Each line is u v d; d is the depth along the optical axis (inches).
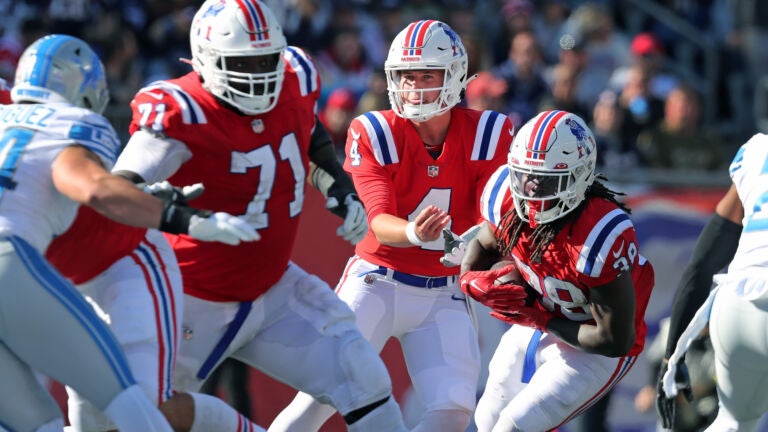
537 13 1365.7
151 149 506.0
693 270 602.5
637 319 571.8
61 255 494.3
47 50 493.4
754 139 572.7
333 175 561.9
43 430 477.4
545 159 516.7
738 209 591.2
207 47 503.5
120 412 462.3
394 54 578.9
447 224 578.2
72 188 457.7
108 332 471.2
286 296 548.1
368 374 526.3
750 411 575.2
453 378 597.9
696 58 1407.5
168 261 515.5
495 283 567.5
